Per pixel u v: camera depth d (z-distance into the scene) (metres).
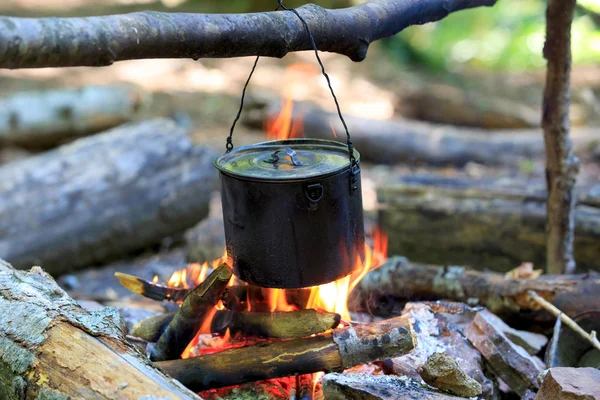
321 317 1.78
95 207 2.78
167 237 3.02
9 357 1.65
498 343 1.89
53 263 2.72
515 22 6.97
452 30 6.97
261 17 1.63
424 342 1.90
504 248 2.49
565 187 2.16
